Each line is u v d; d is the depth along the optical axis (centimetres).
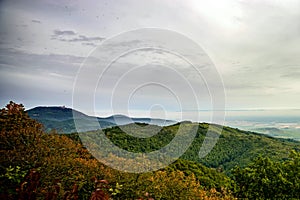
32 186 168
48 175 233
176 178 334
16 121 295
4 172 211
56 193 177
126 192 260
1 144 261
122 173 263
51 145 280
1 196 166
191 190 336
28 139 275
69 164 257
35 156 254
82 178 244
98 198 171
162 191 296
